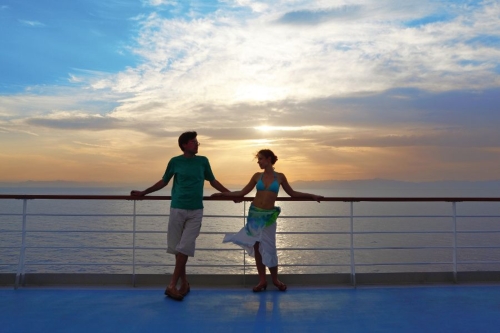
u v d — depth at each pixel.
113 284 4.27
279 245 114.00
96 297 3.88
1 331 3.05
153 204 132.38
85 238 105.12
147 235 107.19
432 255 107.19
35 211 152.00
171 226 3.97
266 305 3.68
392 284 4.36
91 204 171.75
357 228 151.25
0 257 80.06
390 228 152.38
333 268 87.62
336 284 4.34
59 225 123.69
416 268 87.69
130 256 86.56
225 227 101.69
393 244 124.19
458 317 3.40
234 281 4.31
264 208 4.12
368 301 3.81
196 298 3.88
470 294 4.03
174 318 3.34
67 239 102.69
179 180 3.99
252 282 4.32
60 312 3.47
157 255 88.69
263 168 4.20
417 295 3.99
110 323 3.22
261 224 4.07
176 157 4.06
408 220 168.62
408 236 139.62
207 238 94.00
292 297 3.92
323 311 3.53
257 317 3.38
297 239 125.75
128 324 3.20
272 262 4.02
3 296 3.89
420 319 3.35
